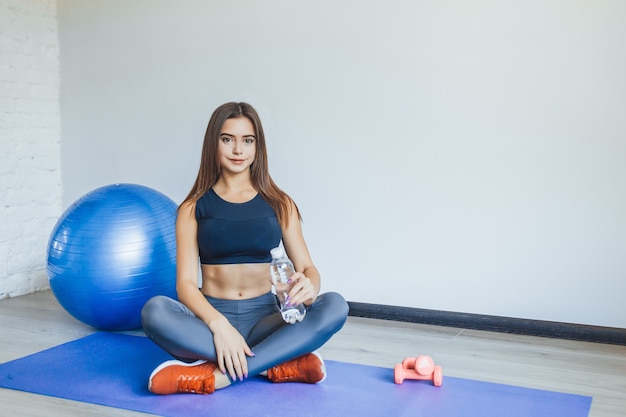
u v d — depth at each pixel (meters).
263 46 3.54
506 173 3.15
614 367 2.72
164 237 3.08
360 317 3.44
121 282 2.98
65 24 4.03
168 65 3.78
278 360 2.38
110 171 4.00
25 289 3.91
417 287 3.36
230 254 2.49
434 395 2.38
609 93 2.96
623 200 2.98
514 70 3.09
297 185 3.54
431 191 3.29
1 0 3.73
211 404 2.28
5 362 2.71
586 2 2.96
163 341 2.31
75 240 3.02
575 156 3.03
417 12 3.23
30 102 3.92
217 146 2.53
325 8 3.40
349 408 2.25
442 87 3.22
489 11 3.11
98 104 3.98
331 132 3.45
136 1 3.83
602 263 3.04
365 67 3.35
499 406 2.29
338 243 3.49
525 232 3.14
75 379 2.52
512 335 3.15
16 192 3.85
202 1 3.66
